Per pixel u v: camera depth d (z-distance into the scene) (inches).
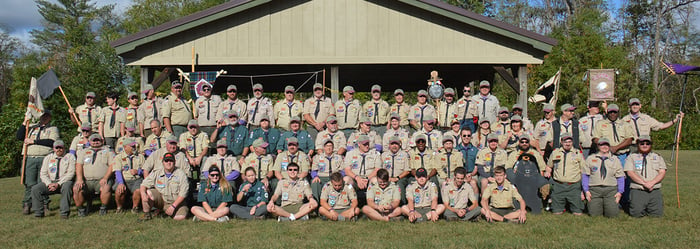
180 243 277.6
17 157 817.5
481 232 302.8
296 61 517.0
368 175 378.0
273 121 447.2
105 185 365.7
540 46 501.4
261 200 354.6
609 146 358.0
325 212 341.4
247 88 836.0
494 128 414.6
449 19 517.3
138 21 1636.3
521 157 377.1
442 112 457.7
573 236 291.9
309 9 518.9
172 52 513.0
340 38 518.6
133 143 375.2
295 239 285.9
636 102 390.6
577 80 1069.1
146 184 350.6
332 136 406.0
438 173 380.2
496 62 515.8
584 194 366.3
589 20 1269.7
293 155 374.9
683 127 1227.9
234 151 402.3
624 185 365.7
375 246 267.6
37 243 282.0
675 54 1711.4
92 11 2037.4
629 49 1716.3
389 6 518.9
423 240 280.8
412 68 619.2
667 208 380.5
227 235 295.1
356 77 715.4
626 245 267.3
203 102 435.2
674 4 1697.8
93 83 1322.6
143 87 519.5
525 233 299.9
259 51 516.7
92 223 335.0
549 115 405.1
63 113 982.4
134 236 295.3
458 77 724.7
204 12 503.2
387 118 454.0
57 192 372.5
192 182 383.6
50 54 1888.5
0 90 1982.0
